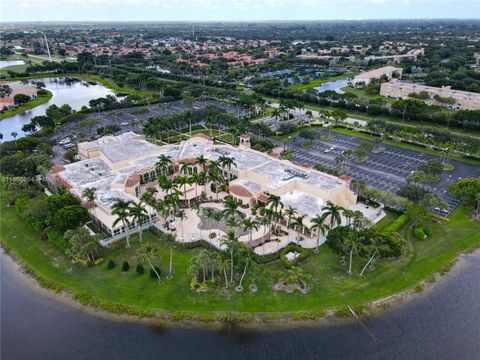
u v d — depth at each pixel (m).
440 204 126.50
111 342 85.56
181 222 126.06
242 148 178.25
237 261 98.81
